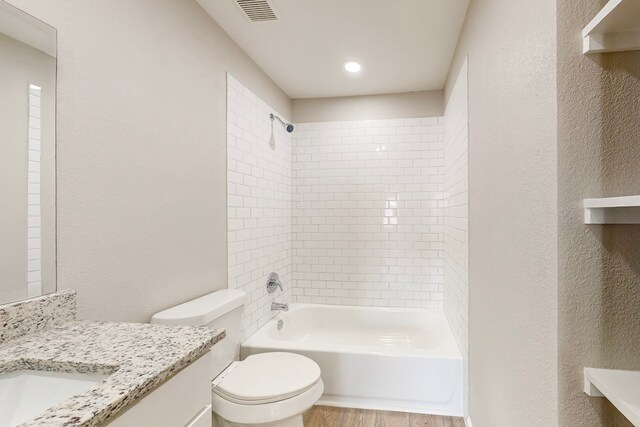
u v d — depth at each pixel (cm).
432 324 297
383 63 264
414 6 192
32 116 101
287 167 329
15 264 96
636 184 82
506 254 124
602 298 83
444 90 308
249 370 169
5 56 94
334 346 231
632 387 73
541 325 94
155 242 151
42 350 86
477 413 176
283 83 303
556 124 85
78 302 115
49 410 60
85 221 117
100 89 124
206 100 193
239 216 232
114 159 129
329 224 337
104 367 79
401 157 325
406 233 324
